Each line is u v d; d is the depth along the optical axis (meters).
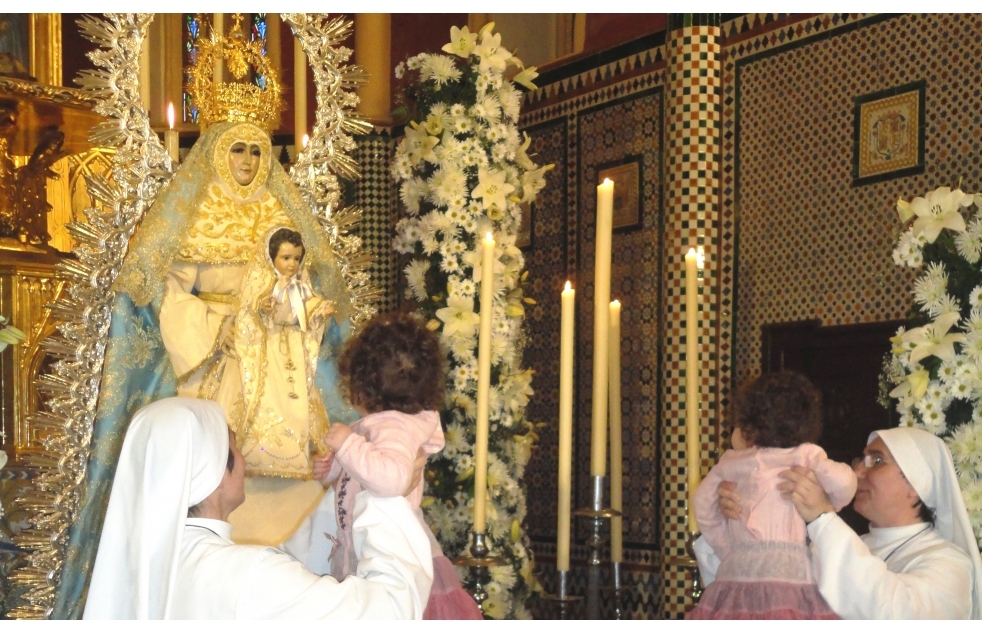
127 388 3.61
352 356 3.27
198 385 3.69
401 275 6.61
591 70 6.44
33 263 5.98
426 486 4.51
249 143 3.76
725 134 5.75
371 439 3.07
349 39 8.12
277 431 3.71
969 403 3.45
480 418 3.43
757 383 3.37
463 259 4.54
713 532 3.38
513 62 4.76
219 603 2.49
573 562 6.30
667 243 5.47
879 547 3.32
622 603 3.80
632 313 6.13
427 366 3.23
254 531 3.66
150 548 2.48
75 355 3.55
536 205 6.75
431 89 4.69
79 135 6.38
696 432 3.64
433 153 4.61
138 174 3.64
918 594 3.04
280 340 3.79
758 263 5.59
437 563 3.30
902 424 3.56
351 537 3.21
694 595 3.50
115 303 3.59
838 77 5.24
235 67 3.96
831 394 5.21
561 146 6.61
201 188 3.72
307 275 3.92
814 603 3.11
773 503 3.22
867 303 5.07
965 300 3.50
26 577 3.53
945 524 3.29
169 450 2.52
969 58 4.70
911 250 3.53
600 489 3.54
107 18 3.76
